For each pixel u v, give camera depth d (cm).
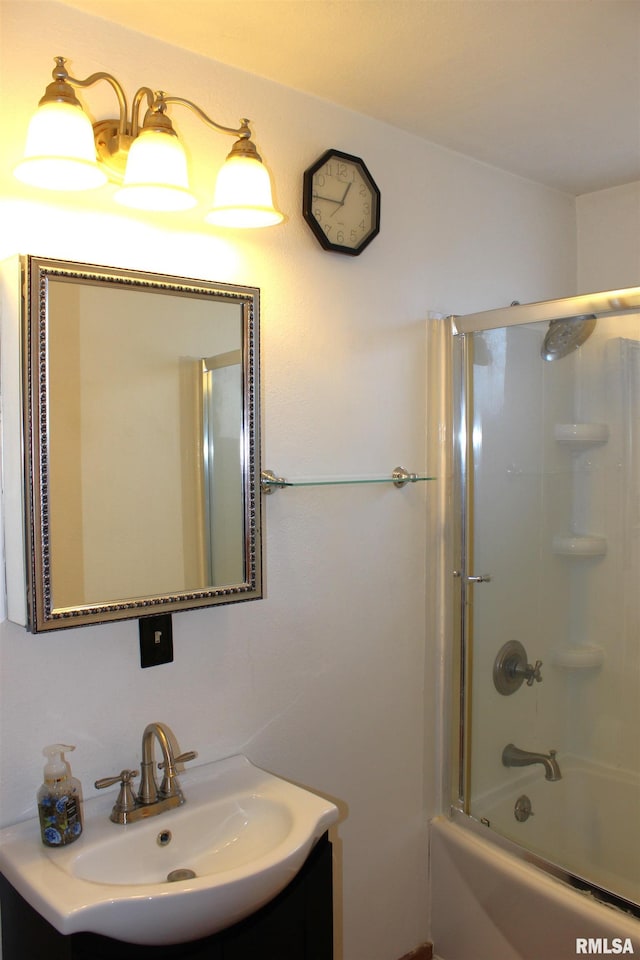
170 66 149
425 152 202
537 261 240
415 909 209
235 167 135
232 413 152
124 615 136
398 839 203
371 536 193
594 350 208
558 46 152
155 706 151
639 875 207
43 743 136
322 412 180
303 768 179
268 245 167
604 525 219
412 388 202
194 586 147
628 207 242
